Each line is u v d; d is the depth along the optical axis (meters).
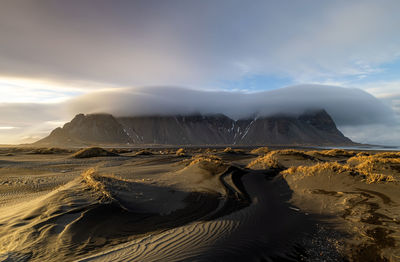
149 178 14.41
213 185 11.75
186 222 6.52
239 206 8.34
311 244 5.03
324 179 10.48
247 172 15.25
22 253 4.35
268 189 11.41
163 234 5.55
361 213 6.66
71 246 4.71
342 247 4.85
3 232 5.14
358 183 9.16
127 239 5.24
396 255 4.29
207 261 4.13
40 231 5.21
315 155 32.12
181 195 9.71
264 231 5.81
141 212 7.07
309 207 8.01
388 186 8.22
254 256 4.43
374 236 5.19
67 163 27.88
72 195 7.21
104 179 9.31
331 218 6.71
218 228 6.00
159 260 4.16
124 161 31.41
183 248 4.71
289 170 13.63
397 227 5.44
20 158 32.97
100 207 6.62
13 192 11.45
